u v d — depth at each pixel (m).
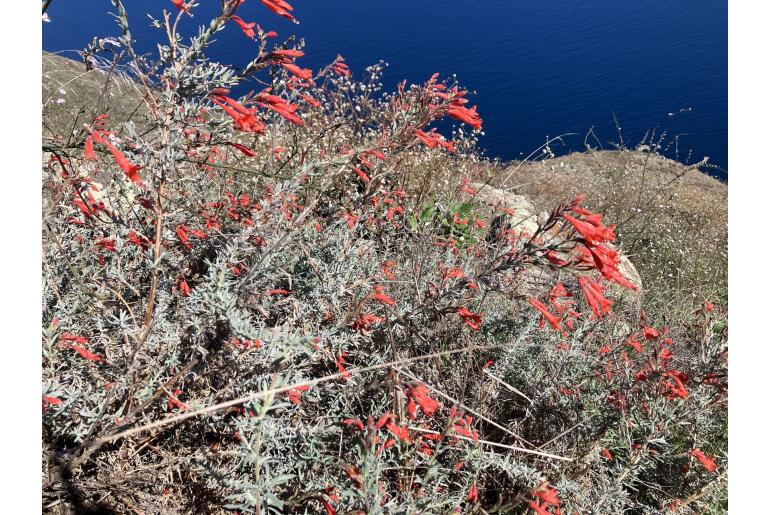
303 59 33.25
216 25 1.71
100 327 1.89
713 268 6.64
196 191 2.73
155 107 1.87
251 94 1.85
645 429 2.35
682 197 9.30
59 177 2.29
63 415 1.63
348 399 2.09
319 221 2.79
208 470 1.63
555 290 2.79
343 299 2.44
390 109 3.07
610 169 9.74
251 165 3.47
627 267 5.21
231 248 1.93
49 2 1.89
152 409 1.84
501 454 2.15
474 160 5.67
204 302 1.75
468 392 2.45
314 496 1.61
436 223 4.21
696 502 2.38
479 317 2.21
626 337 3.17
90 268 2.17
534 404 2.45
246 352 1.84
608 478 2.30
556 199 7.55
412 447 1.87
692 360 2.57
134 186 2.36
